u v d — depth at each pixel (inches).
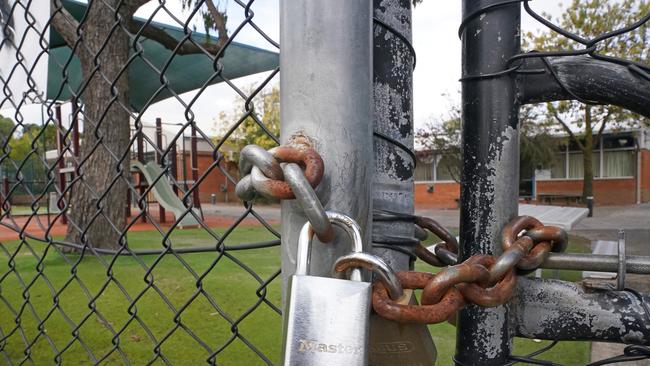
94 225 198.8
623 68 25.0
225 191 849.5
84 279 162.9
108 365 91.9
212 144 30.4
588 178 654.5
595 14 481.7
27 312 124.9
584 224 438.3
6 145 53.4
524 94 27.9
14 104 51.3
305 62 22.3
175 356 96.5
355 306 19.3
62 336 107.4
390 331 22.4
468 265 21.2
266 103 653.9
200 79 409.7
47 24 45.1
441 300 21.0
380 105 27.7
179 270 175.8
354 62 22.2
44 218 411.5
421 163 769.6
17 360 94.2
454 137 656.4
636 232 363.9
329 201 22.1
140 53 34.4
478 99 28.0
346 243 22.0
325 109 22.1
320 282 19.8
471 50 28.2
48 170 48.9
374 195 27.6
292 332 19.3
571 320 26.8
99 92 183.6
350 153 22.2
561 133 687.1
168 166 34.1
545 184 819.4
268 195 20.6
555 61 26.5
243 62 373.7
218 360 94.1
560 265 26.0
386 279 20.1
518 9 27.4
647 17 21.8
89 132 191.6
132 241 281.0
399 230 28.0
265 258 201.6
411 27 28.8
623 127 642.8
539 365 27.5
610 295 26.1
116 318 120.2
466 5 28.6
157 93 33.1
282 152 20.9
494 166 27.7
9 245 254.2
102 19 177.2
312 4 22.2
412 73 28.6
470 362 28.5
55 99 45.0
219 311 33.4
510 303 27.8
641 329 25.4
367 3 22.7
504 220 27.7
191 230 341.4
